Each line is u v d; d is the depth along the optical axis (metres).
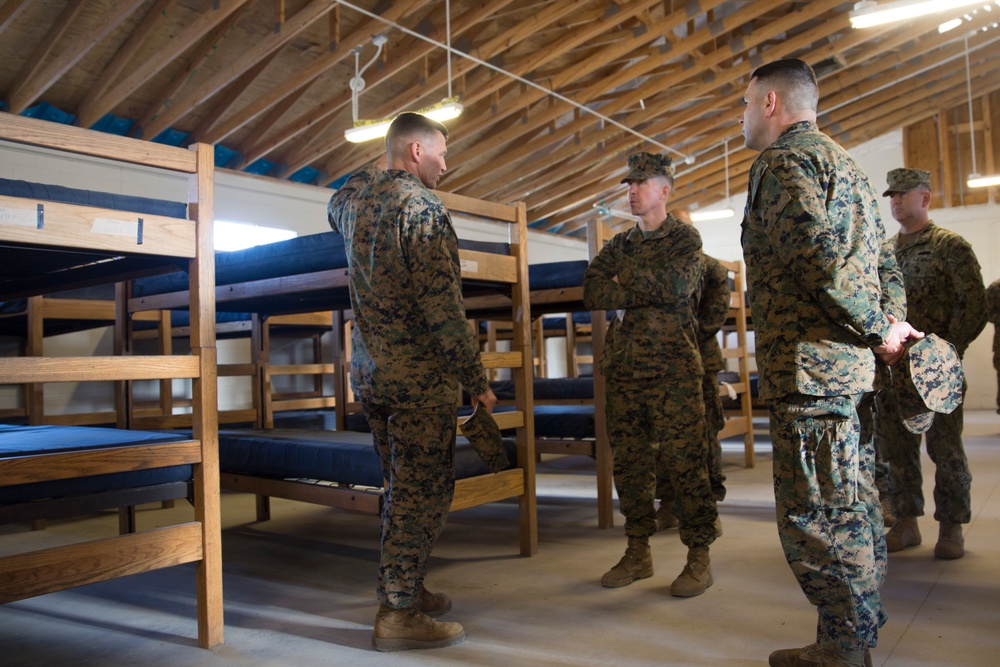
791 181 1.80
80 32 6.73
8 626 2.67
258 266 3.51
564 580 3.05
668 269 2.86
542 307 4.66
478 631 2.48
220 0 6.37
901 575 2.96
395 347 2.33
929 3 5.90
